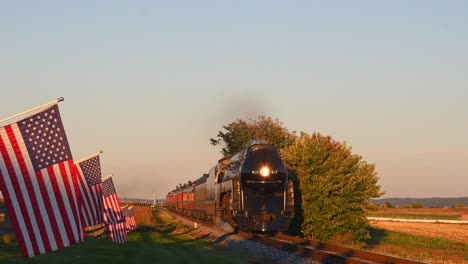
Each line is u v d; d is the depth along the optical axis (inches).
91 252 932.0
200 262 861.2
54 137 578.6
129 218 1624.0
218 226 1739.7
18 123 570.6
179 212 3496.6
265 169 1326.3
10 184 567.2
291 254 956.0
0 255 894.4
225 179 1557.6
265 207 1326.3
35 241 571.2
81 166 776.3
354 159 1454.2
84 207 700.0
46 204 575.5
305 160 1421.0
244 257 1012.5
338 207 1384.1
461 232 2106.3
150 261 824.9
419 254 1231.5
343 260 845.8
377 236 1847.9
